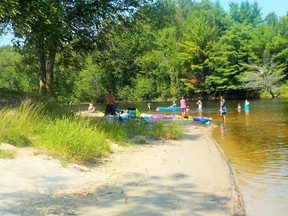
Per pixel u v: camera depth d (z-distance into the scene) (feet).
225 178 30.48
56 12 55.21
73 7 69.82
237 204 23.59
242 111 116.57
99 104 231.30
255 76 207.62
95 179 27.96
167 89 244.01
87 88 240.94
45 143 33.76
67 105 59.00
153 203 22.72
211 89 228.84
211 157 39.78
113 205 21.94
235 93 227.81
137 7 80.59
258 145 49.52
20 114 39.40
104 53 89.20
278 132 61.93
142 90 245.65
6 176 25.49
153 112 124.16
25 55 88.63
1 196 21.85
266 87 207.72
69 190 24.63
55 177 26.99
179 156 39.19
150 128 56.24
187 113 115.85
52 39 60.64
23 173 26.71
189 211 21.62
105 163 33.68
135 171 31.19
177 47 247.70
